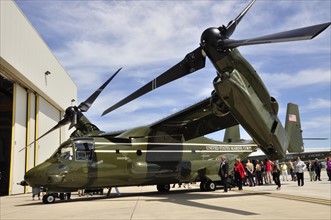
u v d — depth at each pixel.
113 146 14.27
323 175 33.25
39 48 23.97
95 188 14.09
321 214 7.51
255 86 11.09
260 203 10.05
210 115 14.27
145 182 14.98
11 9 18.67
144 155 14.92
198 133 16.06
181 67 11.37
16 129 20.73
